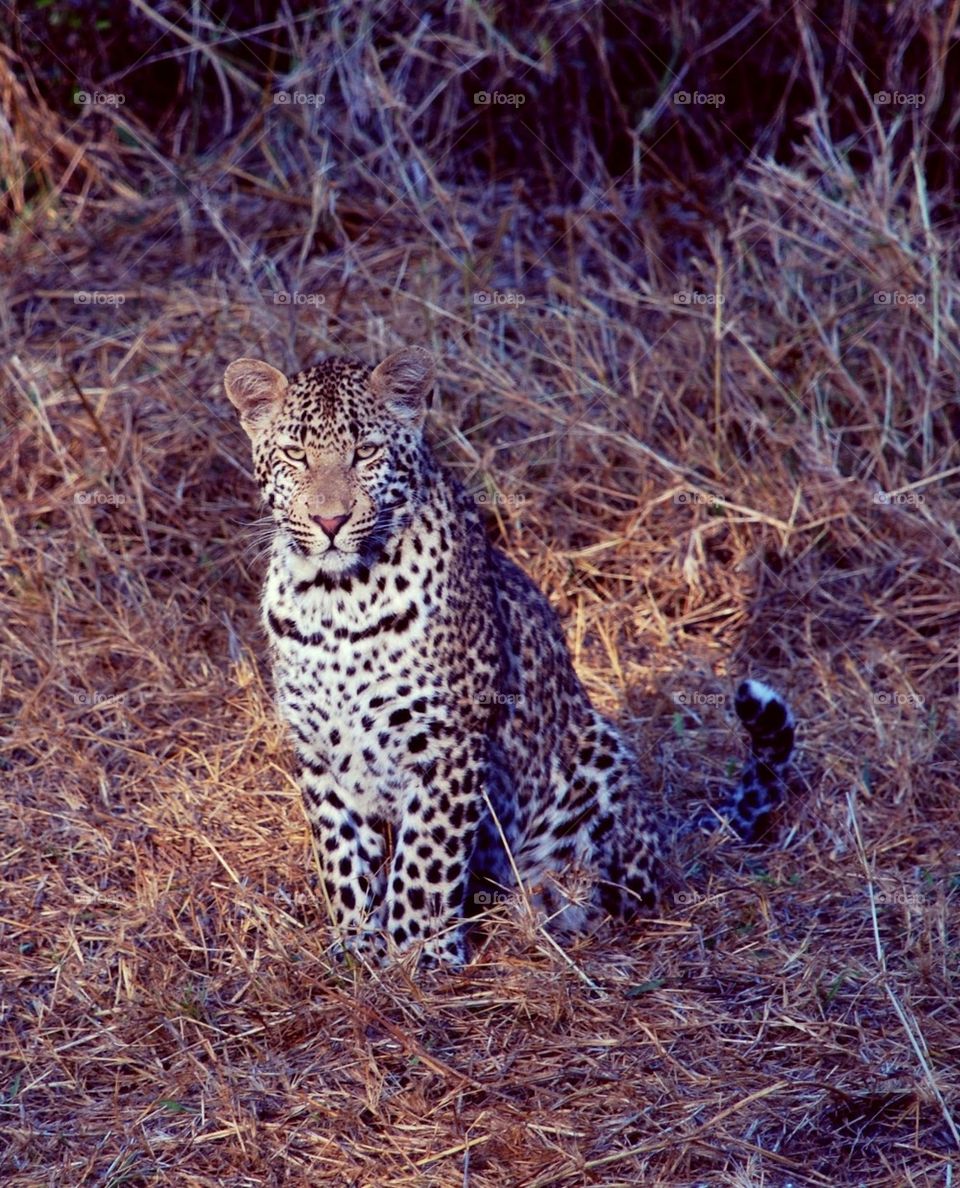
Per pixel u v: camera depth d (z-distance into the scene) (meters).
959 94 23.00
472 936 12.88
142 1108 10.67
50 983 12.19
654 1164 9.89
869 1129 10.18
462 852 12.46
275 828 14.16
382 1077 10.78
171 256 22.14
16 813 14.23
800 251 20.36
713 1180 9.73
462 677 12.30
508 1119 10.27
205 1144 10.31
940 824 14.26
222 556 17.95
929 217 21.50
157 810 14.26
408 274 21.36
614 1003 11.59
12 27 23.92
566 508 18.52
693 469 18.83
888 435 18.84
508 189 23.25
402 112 22.97
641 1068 10.86
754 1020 11.38
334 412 11.86
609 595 17.78
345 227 22.34
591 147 23.23
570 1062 10.95
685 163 23.12
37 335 20.70
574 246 21.89
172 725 15.60
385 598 12.05
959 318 19.67
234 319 20.33
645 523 18.31
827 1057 10.91
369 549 12.03
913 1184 9.52
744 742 15.43
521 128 23.52
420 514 12.27
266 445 12.33
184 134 24.42
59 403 19.20
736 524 18.11
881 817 14.35
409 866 12.45
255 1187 9.89
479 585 12.59
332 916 12.73
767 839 14.17
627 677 16.70
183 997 11.71
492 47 22.92
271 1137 10.34
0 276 21.56
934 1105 10.25
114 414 19.02
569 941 12.79
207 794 14.58
